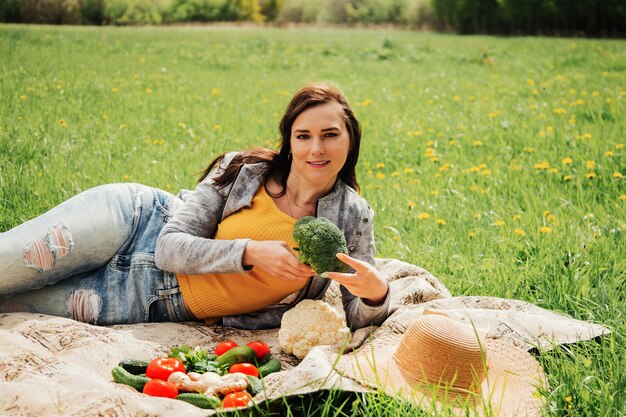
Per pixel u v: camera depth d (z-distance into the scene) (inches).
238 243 127.6
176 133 340.5
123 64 625.0
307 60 752.3
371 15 1683.1
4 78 466.9
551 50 873.5
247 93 498.9
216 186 137.0
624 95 439.2
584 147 287.4
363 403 103.3
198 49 815.1
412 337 115.2
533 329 131.2
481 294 166.9
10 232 131.1
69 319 129.1
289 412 100.3
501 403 109.7
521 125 352.5
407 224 209.8
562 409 110.0
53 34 867.4
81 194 138.9
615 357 121.7
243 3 1612.9
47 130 316.5
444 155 296.7
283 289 137.9
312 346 128.5
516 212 215.3
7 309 134.9
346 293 142.1
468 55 807.7
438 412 103.0
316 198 136.5
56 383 103.8
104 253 136.6
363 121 383.2
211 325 142.3
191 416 97.8
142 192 142.9
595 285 163.0
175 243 131.2
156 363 114.7
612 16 1203.2
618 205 213.9
